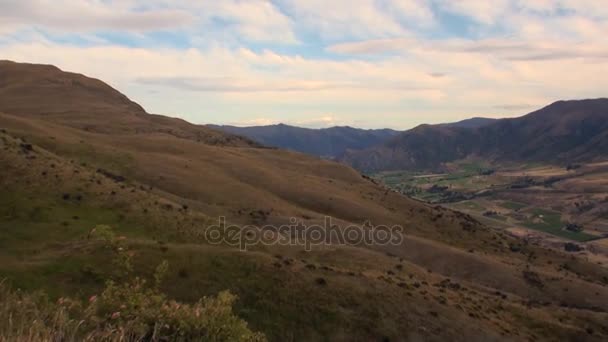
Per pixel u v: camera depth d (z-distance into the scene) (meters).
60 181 48.19
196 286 31.38
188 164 97.44
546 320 47.22
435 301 39.38
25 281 27.17
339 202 99.00
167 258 33.44
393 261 55.88
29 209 40.66
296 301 32.53
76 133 104.56
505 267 74.94
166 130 164.50
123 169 83.75
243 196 85.12
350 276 38.50
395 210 109.75
